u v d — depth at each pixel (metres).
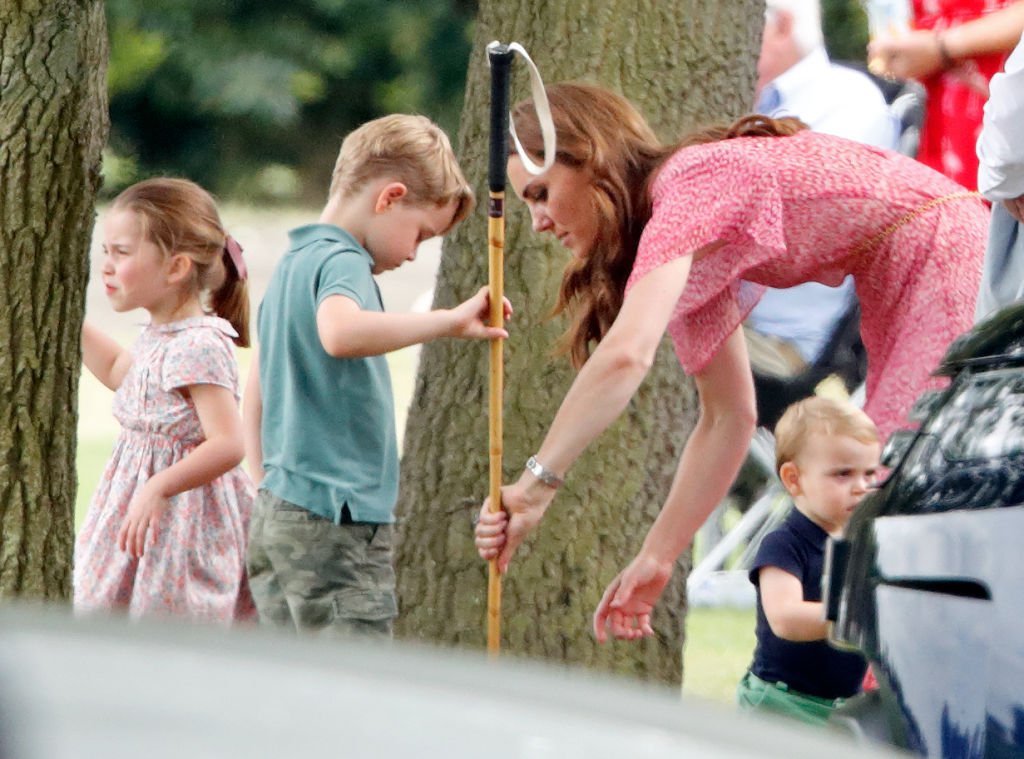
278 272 16.67
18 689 5.50
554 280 18.52
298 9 66.88
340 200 16.80
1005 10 22.06
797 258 15.63
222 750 5.38
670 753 5.72
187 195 18.30
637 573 16.66
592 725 5.79
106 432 42.81
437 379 19.03
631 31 18.61
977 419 11.66
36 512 16.00
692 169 14.90
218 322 18.16
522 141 15.20
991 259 15.73
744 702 16.34
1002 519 10.95
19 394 15.83
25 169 15.56
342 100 68.19
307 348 16.23
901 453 12.17
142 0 66.44
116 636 5.98
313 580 16.12
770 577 16.03
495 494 15.33
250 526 16.81
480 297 15.52
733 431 16.50
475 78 19.30
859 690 16.00
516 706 5.84
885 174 15.72
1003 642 10.66
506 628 18.36
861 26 54.47
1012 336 12.26
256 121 68.06
